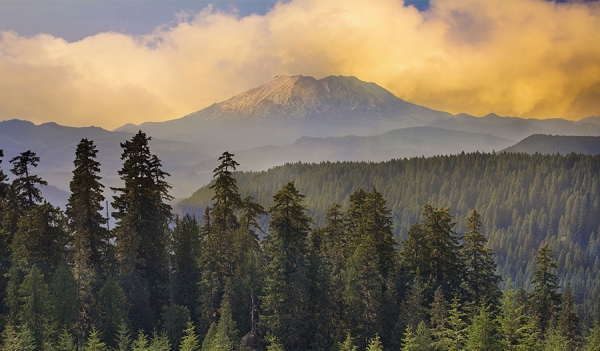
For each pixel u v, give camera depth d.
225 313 41.50
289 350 42.34
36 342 37.56
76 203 45.62
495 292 47.69
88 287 42.97
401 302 44.59
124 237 47.69
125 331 38.69
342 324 43.28
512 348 31.17
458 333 34.44
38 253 44.69
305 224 44.38
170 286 48.62
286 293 41.31
